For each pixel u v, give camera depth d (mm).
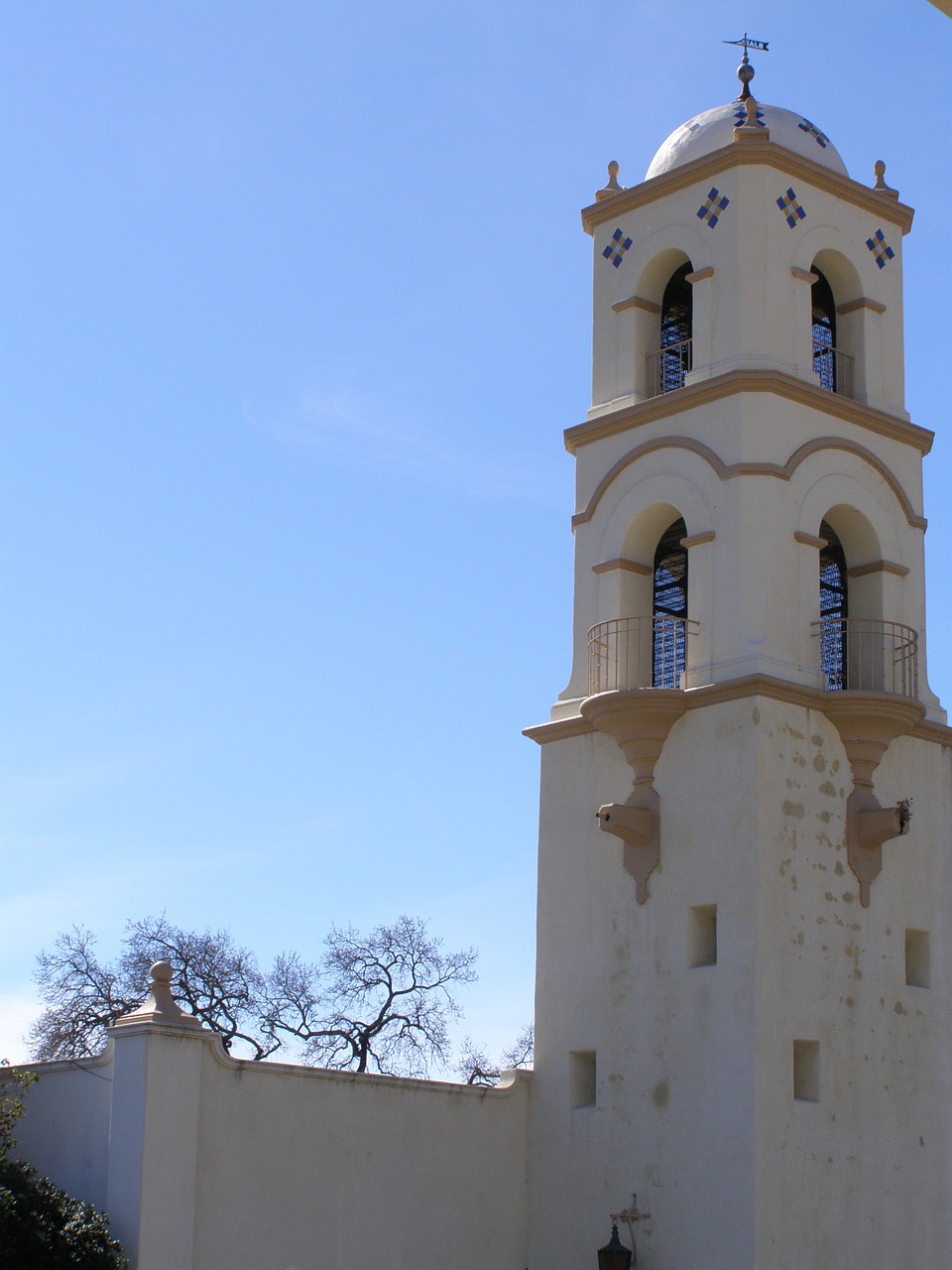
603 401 35750
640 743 32625
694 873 31672
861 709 32125
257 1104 29422
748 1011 30281
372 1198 30531
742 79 36281
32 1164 30078
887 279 36219
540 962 33719
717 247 34469
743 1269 29344
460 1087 32219
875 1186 30984
